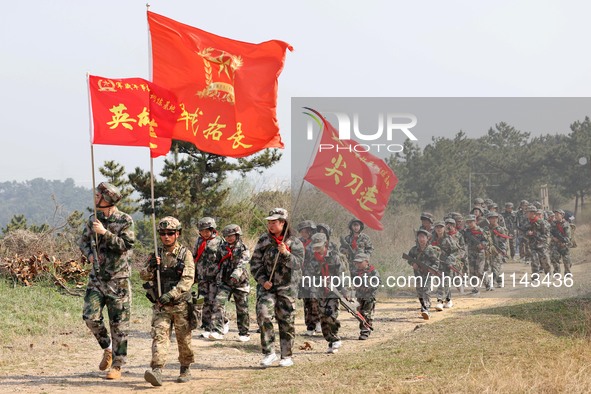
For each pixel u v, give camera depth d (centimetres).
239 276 1439
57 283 1822
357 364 1115
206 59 1184
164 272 1038
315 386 966
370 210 1570
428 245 1738
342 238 1570
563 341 1146
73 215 2080
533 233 1897
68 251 1991
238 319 1452
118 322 1068
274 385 1001
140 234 2612
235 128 1200
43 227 2047
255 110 1201
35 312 1578
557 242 1902
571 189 1855
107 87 1089
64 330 1475
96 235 1056
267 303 1173
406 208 1848
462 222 1919
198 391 993
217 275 1462
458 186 1836
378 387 909
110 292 1065
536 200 1902
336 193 1551
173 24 1177
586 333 1196
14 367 1148
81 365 1181
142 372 1134
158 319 1039
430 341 1284
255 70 1200
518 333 1252
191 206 2503
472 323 1416
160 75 1177
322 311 1327
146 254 2303
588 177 1820
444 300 1869
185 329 1052
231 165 2538
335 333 1327
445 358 1091
